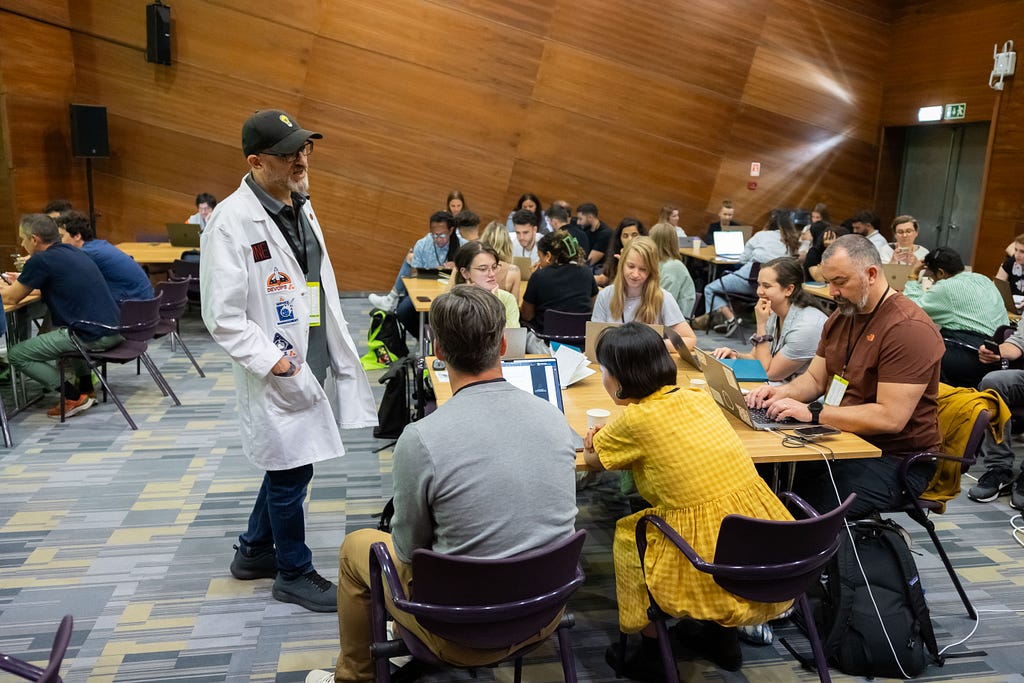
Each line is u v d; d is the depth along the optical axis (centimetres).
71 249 483
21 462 428
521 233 700
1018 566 338
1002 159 832
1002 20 844
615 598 307
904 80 980
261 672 257
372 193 906
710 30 943
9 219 761
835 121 1010
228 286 256
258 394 271
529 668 263
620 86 935
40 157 797
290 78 867
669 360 234
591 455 250
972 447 284
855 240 288
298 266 276
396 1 867
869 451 262
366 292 927
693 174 980
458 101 902
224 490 397
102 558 328
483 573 174
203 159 873
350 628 223
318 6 856
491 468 178
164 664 260
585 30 913
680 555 226
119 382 579
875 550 269
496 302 187
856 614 261
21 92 763
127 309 486
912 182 1023
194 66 853
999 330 464
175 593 303
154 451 448
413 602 179
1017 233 823
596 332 366
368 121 889
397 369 423
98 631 277
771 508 232
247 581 312
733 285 794
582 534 184
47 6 795
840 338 305
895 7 985
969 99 891
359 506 381
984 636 286
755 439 272
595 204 957
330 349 301
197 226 741
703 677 259
